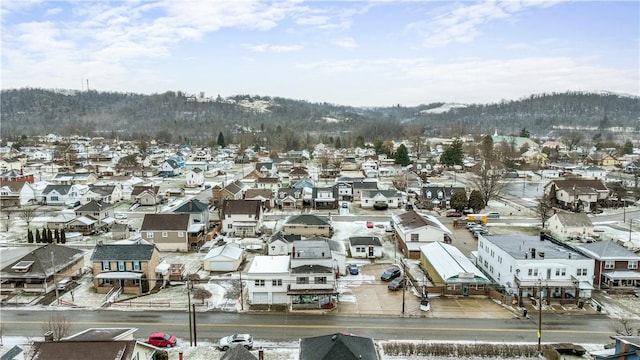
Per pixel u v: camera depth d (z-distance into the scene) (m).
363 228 83.31
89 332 36.38
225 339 39.59
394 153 188.50
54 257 54.94
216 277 57.66
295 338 41.66
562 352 38.81
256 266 51.97
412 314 47.03
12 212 95.88
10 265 53.38
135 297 51.31
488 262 59.16
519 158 182.38
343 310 48.06
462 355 38.47
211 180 145.50
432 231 67.62
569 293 50.47
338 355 31.98
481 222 87.75
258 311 47.66
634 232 81.25
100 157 186.25
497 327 44.06
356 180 121.38
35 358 30.50
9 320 44.91
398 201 103.88
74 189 105.00
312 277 48.91
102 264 53.72
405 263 63.78
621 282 53.62
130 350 31.52
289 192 103.62
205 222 79.06
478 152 191.25
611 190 117.12
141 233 69.25
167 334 41.22
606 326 44.34
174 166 155.50
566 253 52.72
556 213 81.12
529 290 50.47
